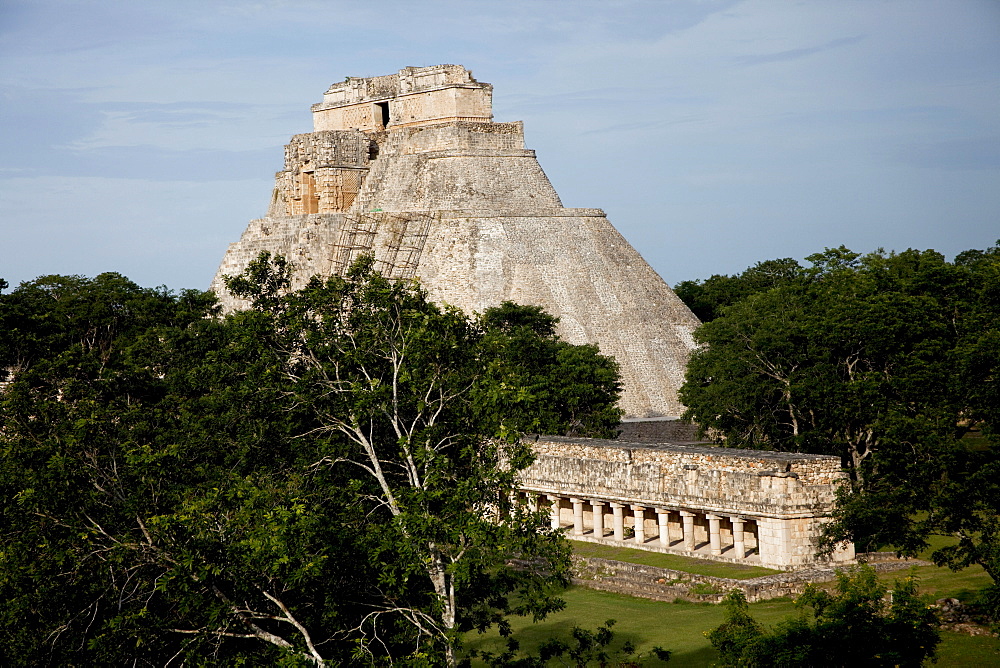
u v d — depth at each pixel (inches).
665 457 3277.6
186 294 5078.7
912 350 3730.3
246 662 2010.3
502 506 2237.9
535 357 4702.3
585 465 3511.3
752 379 4097.0
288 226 6850.4
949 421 3036.4
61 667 2017.7
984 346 3331.7
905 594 2062.0
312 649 1974.7
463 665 2229.3
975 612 2534.5
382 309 2518.5
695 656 2476.6
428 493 2126.0
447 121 6983.3
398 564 2038.6
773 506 2960.1
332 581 2062.0
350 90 7455.7
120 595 2039.9
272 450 2458.2
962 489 2709.2
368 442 2345.0
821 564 2947.8
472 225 6441.9
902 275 4389.8
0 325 4589.1
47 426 2842.0
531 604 2228.1
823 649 1985.7
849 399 3631.9
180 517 2018.9
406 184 6899.6
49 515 2137.1
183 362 3395.7
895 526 2800.2
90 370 3577.8
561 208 6791.3
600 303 6338.6
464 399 2386.8
